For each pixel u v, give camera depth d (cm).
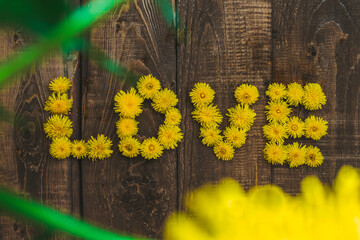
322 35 124
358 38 124
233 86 123
